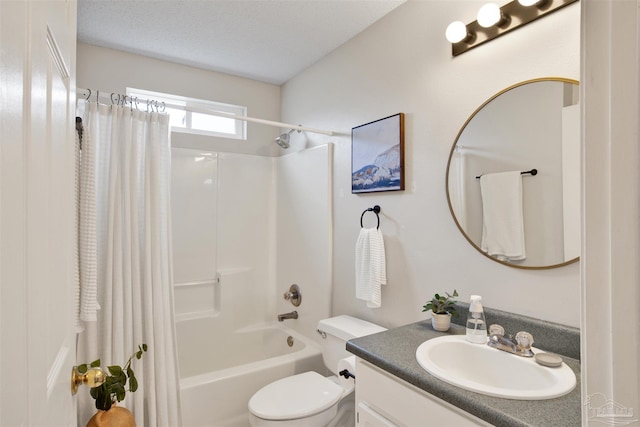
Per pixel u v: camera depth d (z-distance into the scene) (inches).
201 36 88.3
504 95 54.3
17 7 16.5
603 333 15.1
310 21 80.7
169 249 73.9
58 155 26.4
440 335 53.8
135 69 98.4
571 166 46.6
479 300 50.1
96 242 63.3
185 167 106.3
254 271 117.0
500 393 35.1
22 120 17.4
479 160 57.6
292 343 101.3
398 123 72.3
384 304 76.4
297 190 107.7
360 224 84.0
